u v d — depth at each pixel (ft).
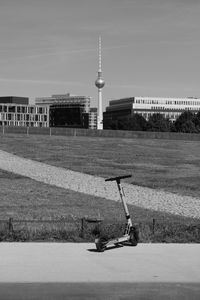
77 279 31.01
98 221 47.88
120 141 314.76
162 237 45.06
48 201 95.20
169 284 30.27
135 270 33.35
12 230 45.37
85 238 44.57
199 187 126.21
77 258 36.68
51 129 343.87
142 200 100.27
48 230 46.65
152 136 366.22
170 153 251.19
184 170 174.19
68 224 51.75
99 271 32.96
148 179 142.10
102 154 226.17
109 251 39.24
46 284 29.91
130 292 28.55
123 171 162.61
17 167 163.12
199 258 37.04
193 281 30.91
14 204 89.81
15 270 33.01
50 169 161.07
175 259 36.63
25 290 28.68
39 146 251.39
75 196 103.81
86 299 27.17
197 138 373.61
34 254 37.86
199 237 45.24
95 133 353.72
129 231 41.34
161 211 84.64
